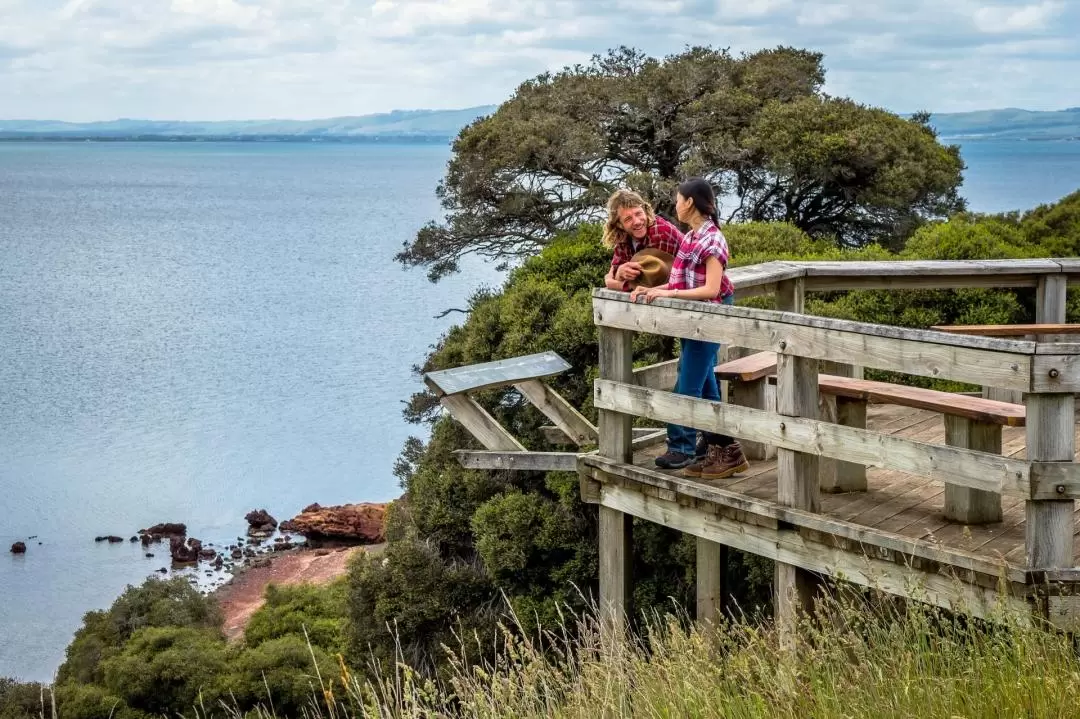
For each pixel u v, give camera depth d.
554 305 14.85
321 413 59.03
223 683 18.89
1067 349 4.57
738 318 5.81
